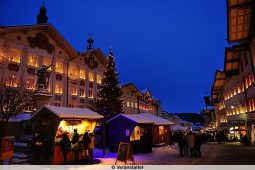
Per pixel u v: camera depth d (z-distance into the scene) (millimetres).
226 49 31562
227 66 34531
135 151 19844
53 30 36594
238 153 18688
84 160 15422
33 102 24484
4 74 29859
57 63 38062
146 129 21094
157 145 26328
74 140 14492
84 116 15188
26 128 23453
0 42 30359
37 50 34875
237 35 27969
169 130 30641
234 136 37000
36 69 34125
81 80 41844
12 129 24688
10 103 21328
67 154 14648
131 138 19906
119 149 14305
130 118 19984
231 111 40094
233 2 23641
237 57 32969
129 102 52969
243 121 31359
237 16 25234
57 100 36656
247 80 29562
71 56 40281
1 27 30125
